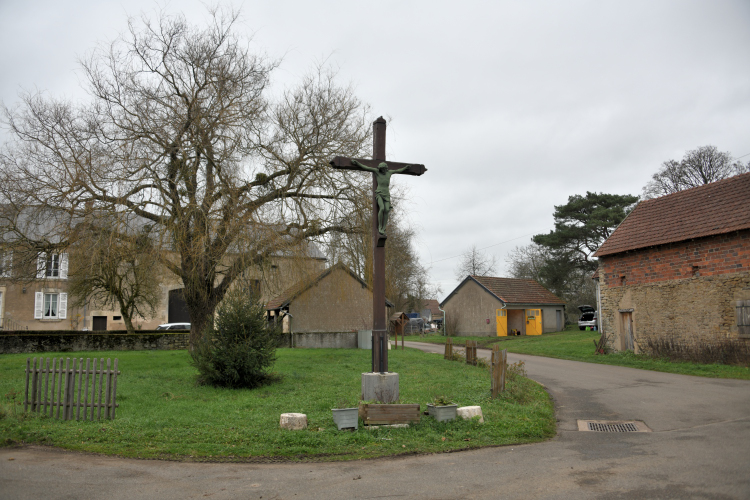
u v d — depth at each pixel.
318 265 19.05
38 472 5.88
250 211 16.19
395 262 31.38
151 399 10.80
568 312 54.03
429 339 41.16
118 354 21.23
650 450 6.84
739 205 17.91
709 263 18.02
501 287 42.34
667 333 19.50
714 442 7.12
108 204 15.74
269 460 6.50
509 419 8.62
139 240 15.96
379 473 5.93
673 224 20.19
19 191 16.02
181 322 42.12
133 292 26.52
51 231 16.62
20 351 21.86
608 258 22.56
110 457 6.57
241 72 17.38
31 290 36.28
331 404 9.81
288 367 17.03
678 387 12.99
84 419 8.42
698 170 39.31
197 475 5.84
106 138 16.53
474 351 18.11
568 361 21.44
